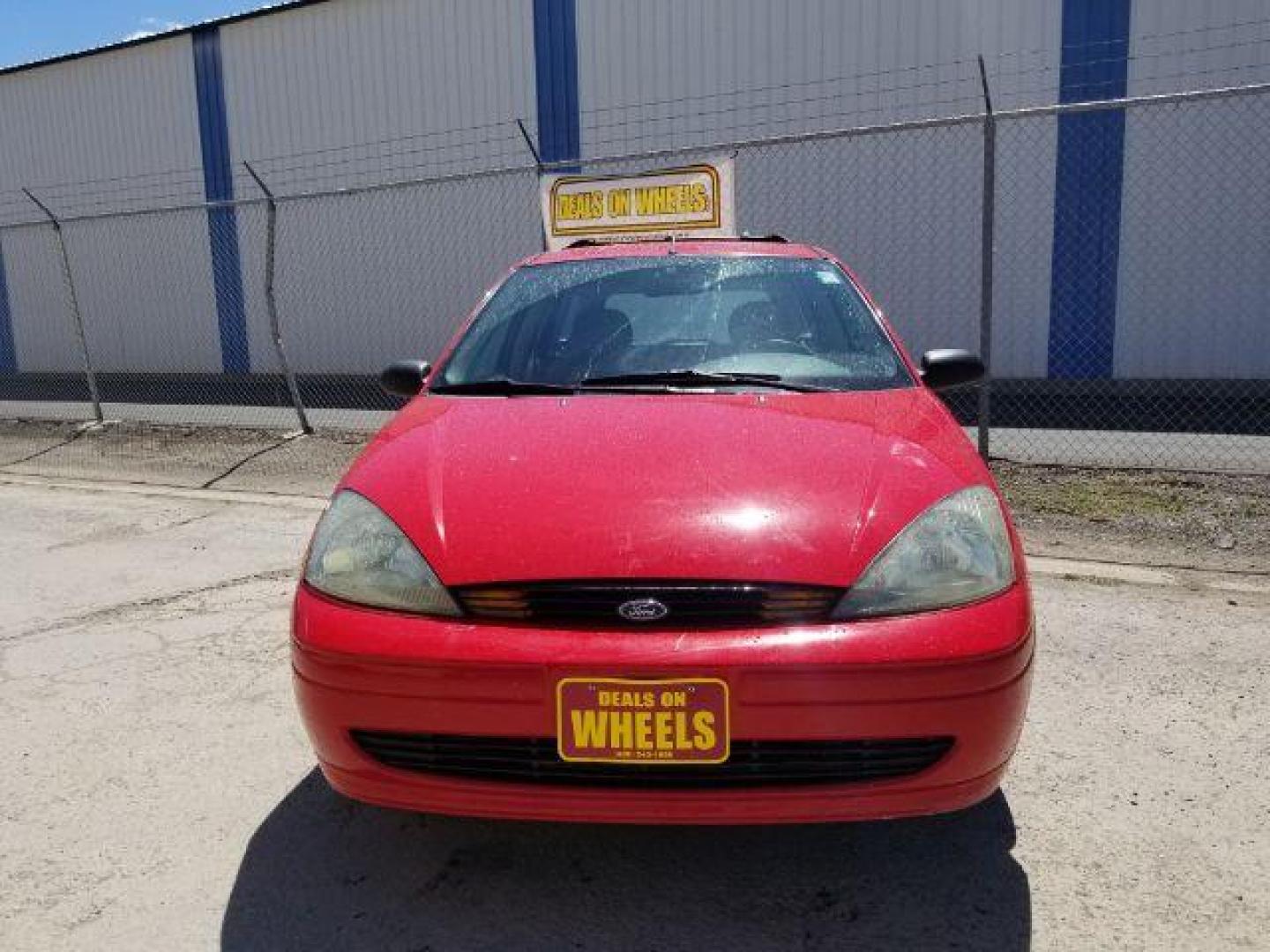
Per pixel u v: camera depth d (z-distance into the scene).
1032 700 3.20
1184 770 2.75
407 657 2.06
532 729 2.03
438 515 2.27
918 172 10.69
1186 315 9.96
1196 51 9.57
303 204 14.52
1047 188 10.27
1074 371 10.45
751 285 3.46
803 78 11.05
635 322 3.31
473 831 2.55
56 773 2.89
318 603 2.21
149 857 2.46
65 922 2.21
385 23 13.45
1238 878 2.28
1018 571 2.25
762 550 2.09
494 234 13.21
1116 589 4.25
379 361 14.34
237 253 15.21
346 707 2.12
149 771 2.89
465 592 2.10
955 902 2.22
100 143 16.08
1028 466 6.47
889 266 10.95
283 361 9.01
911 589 2.08
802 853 2.43
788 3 11.02
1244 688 3.25
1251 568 4.49
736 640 1.99
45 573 4.98
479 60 12.91
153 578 4.82
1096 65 9.92
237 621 4.14
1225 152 9.59
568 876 2.36
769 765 2.03
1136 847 2.41
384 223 13.99
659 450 2.43
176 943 2.13
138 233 16.06
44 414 11.60
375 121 13.80
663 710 1.98
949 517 2.24
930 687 2.00
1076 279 10.30
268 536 5.60
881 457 2.42
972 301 10.66
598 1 12.02
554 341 3.27
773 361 3.11
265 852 2.47
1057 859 2.37
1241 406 9.03
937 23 10.41
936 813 2.12
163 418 10.68
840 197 11.07
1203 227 9.77
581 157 12.43
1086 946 2.06
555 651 2.00
